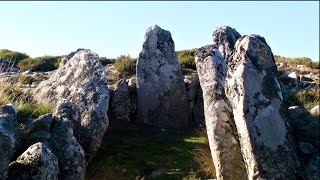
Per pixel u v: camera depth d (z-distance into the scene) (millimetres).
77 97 4770
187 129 6031
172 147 4992
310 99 5262
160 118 6133
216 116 3859
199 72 4238
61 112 4020
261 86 3396
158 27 6531
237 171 3697
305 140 3674
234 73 3482
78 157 3521
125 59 8211
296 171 3281
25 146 3385
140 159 4566
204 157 4402
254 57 3467
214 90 3979
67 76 5180
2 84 4953
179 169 4281
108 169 4117
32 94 5250
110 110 6074
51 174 2936
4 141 2771
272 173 3223
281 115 3387
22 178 2826
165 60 6320
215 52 4305
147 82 6266
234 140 3764
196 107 6254
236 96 3410
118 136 5441
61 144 3516
